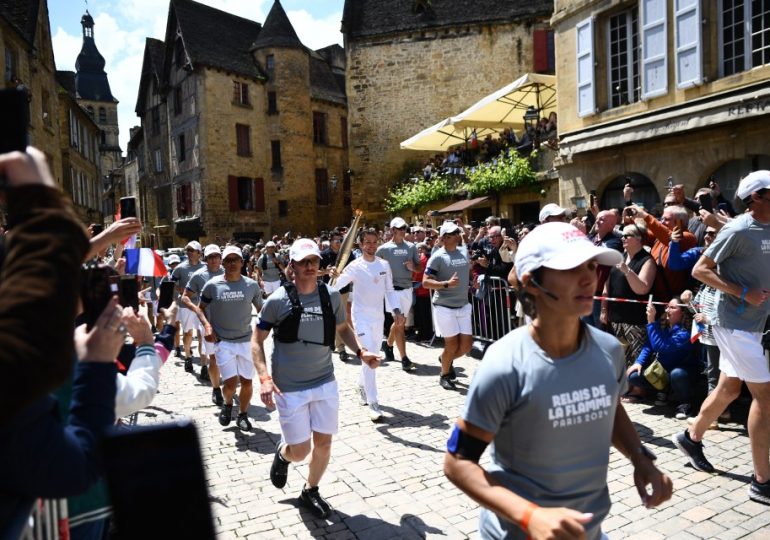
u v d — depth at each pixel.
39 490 1.33
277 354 4.24
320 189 35.28
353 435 5.84
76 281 1.32
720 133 10.74
